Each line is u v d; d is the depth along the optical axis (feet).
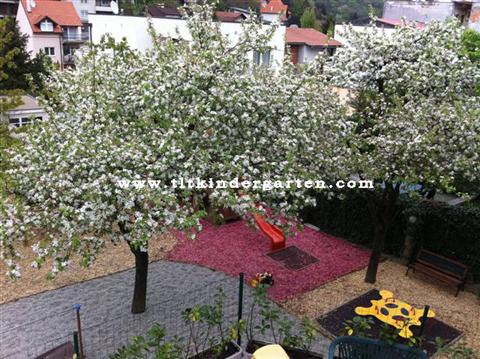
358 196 38.99
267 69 29.04
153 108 22.74
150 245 38.27
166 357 18.93
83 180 21.38
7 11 168.86
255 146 25.23
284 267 35.47
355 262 37.01
